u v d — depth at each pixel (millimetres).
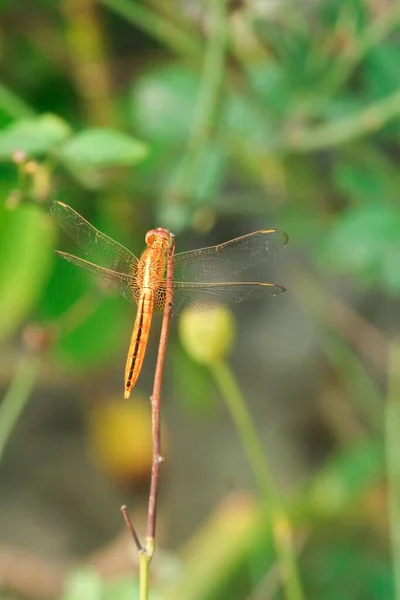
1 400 1461
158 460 1239
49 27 1424
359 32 1371
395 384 1418
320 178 1405
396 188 1367
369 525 1396
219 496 1456
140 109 1390
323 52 1377
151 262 1291
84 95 1430
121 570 1411
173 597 1366
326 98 1378
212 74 1357
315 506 1389
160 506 1456
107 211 1409
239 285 1287
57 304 1400
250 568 1374
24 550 1454
